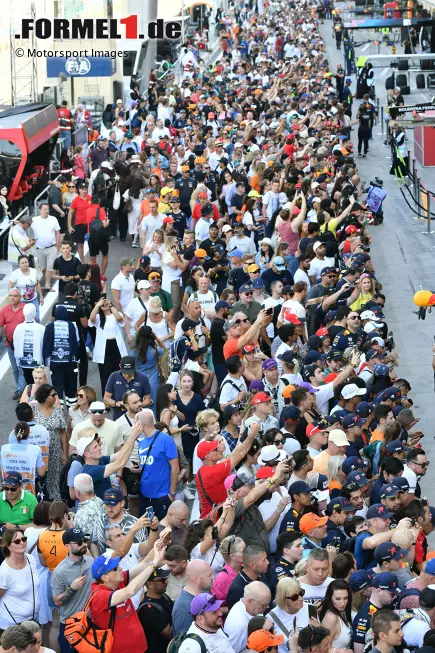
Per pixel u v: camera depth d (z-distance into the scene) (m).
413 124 78.00
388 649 26.27
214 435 35.22
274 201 70.12
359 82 133.25
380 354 43.66
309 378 42.78
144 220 68.00
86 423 39.22
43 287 68.19
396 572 29.75
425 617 28.02
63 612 30.09
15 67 129.62
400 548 29.42
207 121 109.62
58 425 41.34
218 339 48.47
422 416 50.06
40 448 39.91
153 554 29.22
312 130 97.50
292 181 71.00
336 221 62.91
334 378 42.28
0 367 58.72
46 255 67.44
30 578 30.94
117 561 28.12
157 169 83.19
